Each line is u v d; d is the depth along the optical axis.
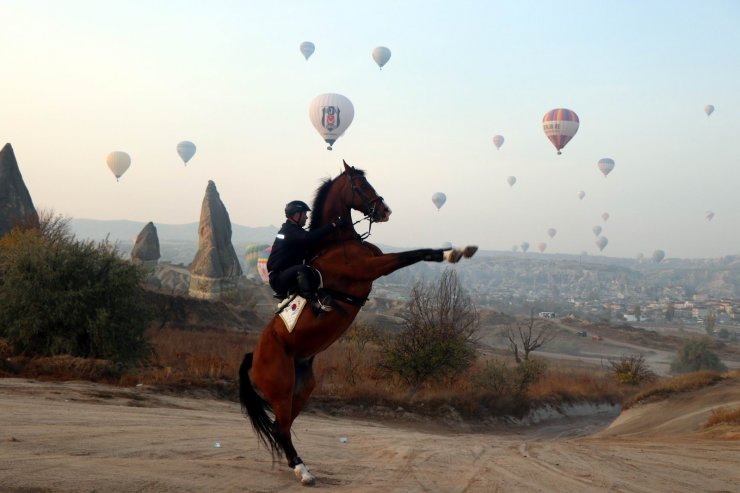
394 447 12.64
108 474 6.69
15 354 25.30
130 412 15.64
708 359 88.69
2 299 25.66
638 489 7.90
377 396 32.34
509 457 11.45
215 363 29.69
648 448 13.86
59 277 26.06
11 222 60.50
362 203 8.05
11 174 62.88
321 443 12.90
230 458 8.73
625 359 64.38
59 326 25.98
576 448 14.25
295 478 7.66
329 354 42.81
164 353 33.62
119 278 27.00
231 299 90.12
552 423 40.72
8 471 6.41
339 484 7.54
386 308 116.12
